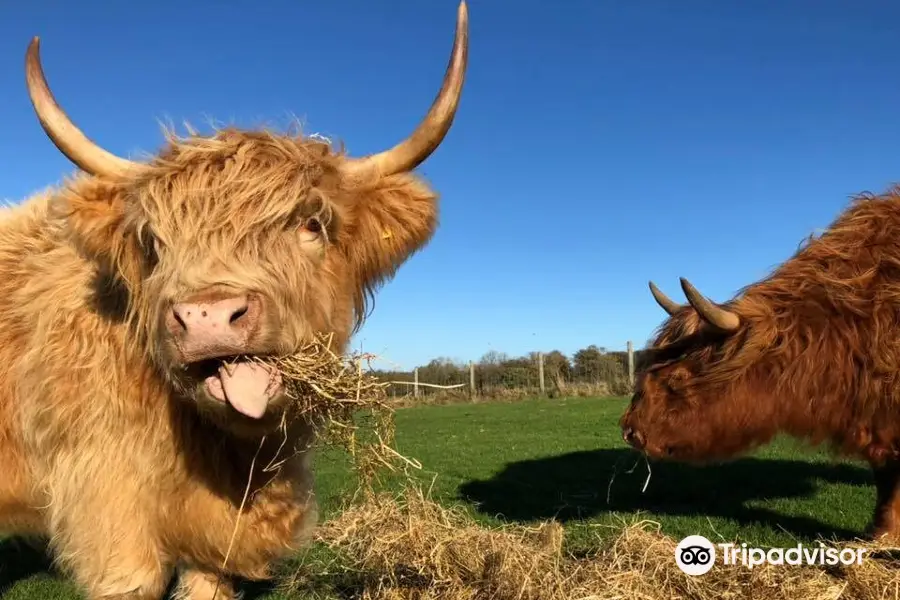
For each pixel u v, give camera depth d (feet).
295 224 4.29
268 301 3.88
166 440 4.69
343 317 4.79
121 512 4.71
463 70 4.93
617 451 15.81
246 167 4.19
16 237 5.91
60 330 4.94
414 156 5.06
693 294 7.01
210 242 3.90
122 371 4.71
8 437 5.33
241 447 4.88
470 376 44.60
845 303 7.20
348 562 6.46
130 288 4.54
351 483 12.38
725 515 9.32
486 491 11.75
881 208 7.93
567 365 45.50
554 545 6.07
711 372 7.20
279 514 5.18
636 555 6.08
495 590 5.51
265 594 6.75
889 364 7.00
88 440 4.77
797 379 7.15
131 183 4.34
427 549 5.92
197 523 4.87
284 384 4.12
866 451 7.40
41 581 7.61
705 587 5.67
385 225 4.99
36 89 4.63
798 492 10.61
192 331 3.67
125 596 4.72
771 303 7.38
